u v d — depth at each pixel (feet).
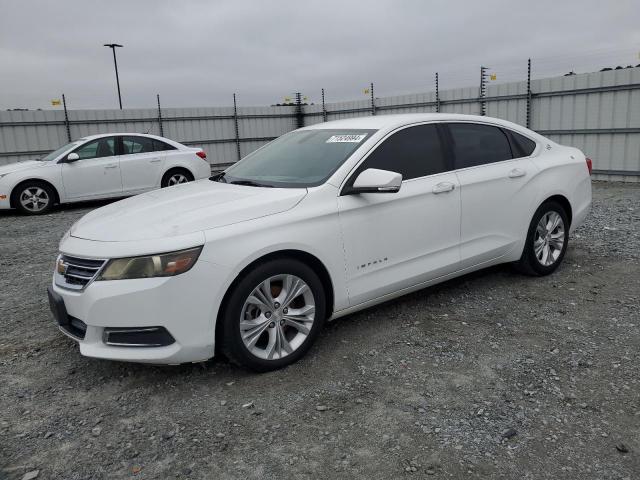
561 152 17.61
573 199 17.34
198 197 12.41
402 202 13.17
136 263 10.22
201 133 63.93
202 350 10.66
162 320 10.24
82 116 56.80
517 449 8.65
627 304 14.55
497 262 15.79
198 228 10.62
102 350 10.46
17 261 22.43
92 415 10.07
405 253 13.38
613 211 28.43
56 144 55.83
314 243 11.69
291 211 11.62
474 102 51.90
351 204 12.35
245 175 14.17
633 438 8.84
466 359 11.78
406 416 9.69
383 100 60.34
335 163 12.91
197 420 9.80
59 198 36.78
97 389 11.03
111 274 10.27
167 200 12.47
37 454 8.90
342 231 12.19
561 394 10.23
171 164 40.45
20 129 53.93
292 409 10.04
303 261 11.90
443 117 14.93
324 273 12.16
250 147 67.21
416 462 8.42
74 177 36.96
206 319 10.51
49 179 36.11
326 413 9.88
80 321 10.81
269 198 11.71
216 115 64.44
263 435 9.27
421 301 15.31
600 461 8.30
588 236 22.36
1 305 16.55
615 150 42.70
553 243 17.19
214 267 10.46
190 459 8.69
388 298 13.44
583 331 12.99
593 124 43.78
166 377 11.41
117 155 38.63
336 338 13.05
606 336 12.66
